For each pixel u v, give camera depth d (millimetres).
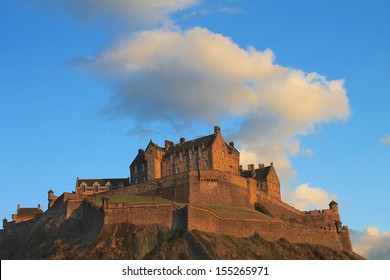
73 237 185250
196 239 162625
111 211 173750
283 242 184750
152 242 167250
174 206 174000
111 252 163750
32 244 193000
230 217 180250
